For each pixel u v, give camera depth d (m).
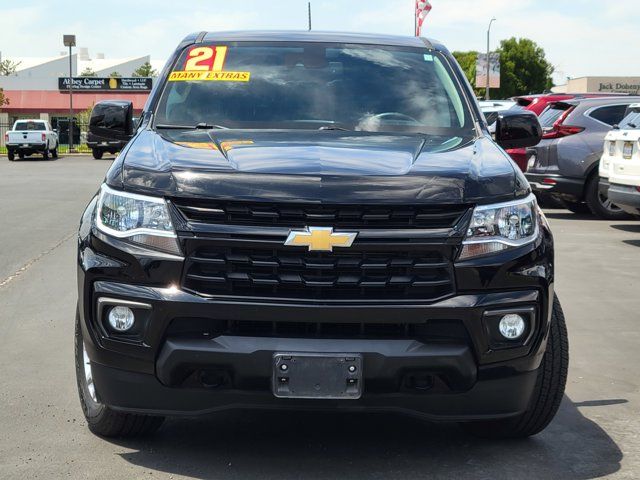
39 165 32.91
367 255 3.47
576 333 6.57
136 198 3.61
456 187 3.59
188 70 4.96
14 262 9.30
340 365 3.44
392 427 4.36
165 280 3.51
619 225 13.09
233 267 3.48
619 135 11.23
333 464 3.86
